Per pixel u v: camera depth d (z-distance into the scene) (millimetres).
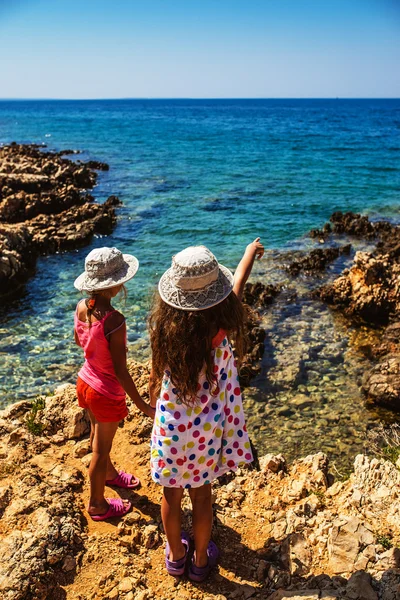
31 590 3150
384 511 3834
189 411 2902
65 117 106188
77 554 3467
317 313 11906
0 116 112688
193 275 2654
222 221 20375
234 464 3166
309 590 3080
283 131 66750
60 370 9766
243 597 3244
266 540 3795
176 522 3207
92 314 3307
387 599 2982
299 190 26375
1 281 13234
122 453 4645
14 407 5301
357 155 40531
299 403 8453
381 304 11266
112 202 22703
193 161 36812
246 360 9234
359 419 8023
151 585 3336
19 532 3475
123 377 3312
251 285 12883
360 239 17828
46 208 20516
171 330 2730
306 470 4652
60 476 4211
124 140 53281
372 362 9703
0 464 4363
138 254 16578
